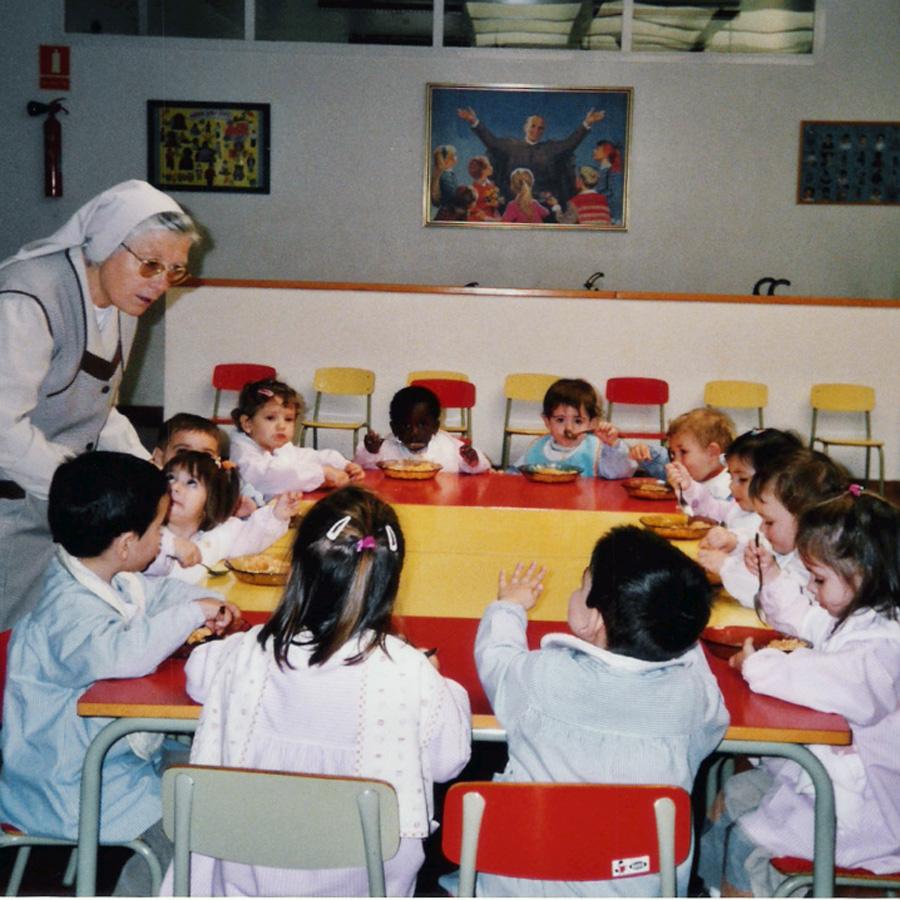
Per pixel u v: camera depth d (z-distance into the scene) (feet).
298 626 5.00
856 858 5.62
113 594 6.03
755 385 20.20
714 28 26.50
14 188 26.50
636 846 4.43
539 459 13.35
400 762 4.94
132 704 5.32
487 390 20.90
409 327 20.74
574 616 5.32
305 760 4.96
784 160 26.48
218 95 26.43
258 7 26.55
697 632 5.02
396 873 5.12
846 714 5.45
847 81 26.23
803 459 7.25
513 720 5.12
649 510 10.50
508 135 26.61
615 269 26.96
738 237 26.73
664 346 20.74
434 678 5.08
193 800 4.48
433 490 11.37
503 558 8.61
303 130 26.55
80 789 5.49
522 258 27.02
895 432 20.94
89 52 26.18
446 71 26.45
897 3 26.02
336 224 26.86
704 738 5.09
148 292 8.26
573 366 20.83
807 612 6.29
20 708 5.86
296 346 20.74
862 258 26.76
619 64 26.35
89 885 5.48
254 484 11.19
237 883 5.08
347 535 5.01
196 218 26.76
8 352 7.75
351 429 20.17
